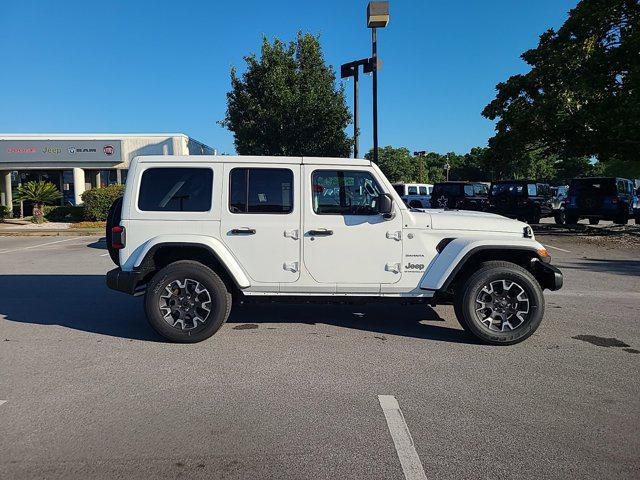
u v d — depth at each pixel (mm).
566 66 16641
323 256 5586
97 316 6816
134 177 5605
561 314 6902
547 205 22312
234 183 5590
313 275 5605
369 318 6684
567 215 20547
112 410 3850
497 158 19328
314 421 3678
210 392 4199
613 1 15875
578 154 17906
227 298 5559
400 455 3217
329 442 3377
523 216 21641
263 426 3602
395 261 5605
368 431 3529
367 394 4164
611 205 19531
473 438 3436
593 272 10328
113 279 5535
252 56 18297
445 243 5637
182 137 27203
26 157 26812
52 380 4457
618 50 15688
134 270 5520
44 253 13789
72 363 4906
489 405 3953
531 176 68750
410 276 5625
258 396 4121
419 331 6062
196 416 3756
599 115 15453
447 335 5898
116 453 3230
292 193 5578
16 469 3043
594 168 64438
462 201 23062
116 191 23969
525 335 5426
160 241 5477
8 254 13586
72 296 8156
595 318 6684
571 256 12656
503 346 5465
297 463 3123
